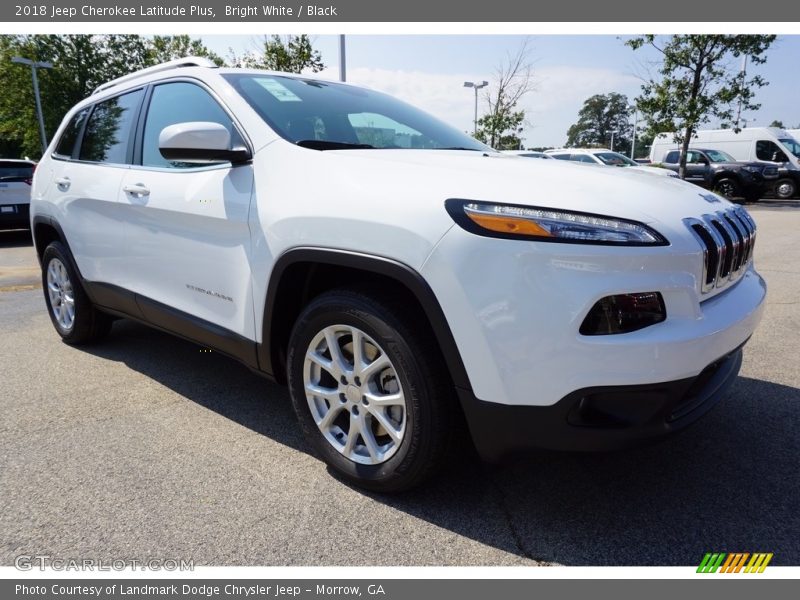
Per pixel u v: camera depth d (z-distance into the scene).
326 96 2.97
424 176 2.00
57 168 3.86
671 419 1.89
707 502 2.16
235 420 2.86
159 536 1.97
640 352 1.71
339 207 2.05
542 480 2.31
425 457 2.01
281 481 2.31
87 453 2.52
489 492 2.23
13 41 30.83
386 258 1.93
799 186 17.06
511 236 1.75
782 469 2.38
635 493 2.22
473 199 1.84
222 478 2.33
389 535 1.99
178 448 2.58
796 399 3.04
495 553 1.91
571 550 1.92
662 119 16.98
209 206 2.56
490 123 17.41
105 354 3.87
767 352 3.77
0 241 11.12
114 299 3.41
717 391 2.11
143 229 3.01
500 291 1.76
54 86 31.41
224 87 2.71
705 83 16.44
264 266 2.32
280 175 2.31
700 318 1.85
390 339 1.99
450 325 1.84
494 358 1.79
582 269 1.71
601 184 2.03
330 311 2.15
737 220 2.28
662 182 2.27
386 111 3.13
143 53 33.25
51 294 4.16
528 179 1.98
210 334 2.69
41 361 3.74
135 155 3.17
